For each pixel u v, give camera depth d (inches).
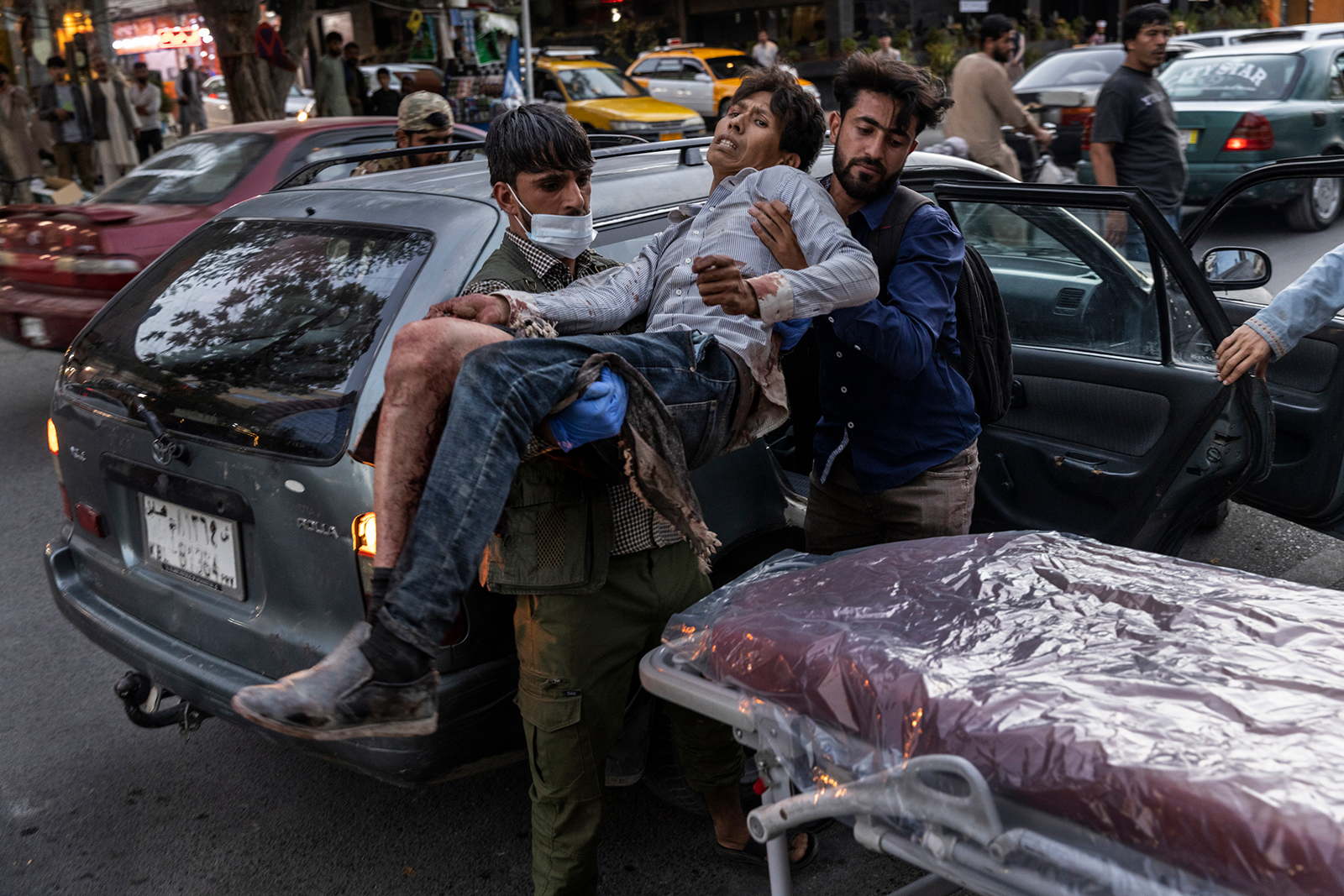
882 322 85.7
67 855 108.3
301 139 252.8
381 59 858.1
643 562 83.6
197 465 97.1
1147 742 47.8
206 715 110.1
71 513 117.1
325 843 110.3
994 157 297.4
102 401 107.9
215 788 120.0
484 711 88.7
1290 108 354.6
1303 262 189.3
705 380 76.2
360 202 110.2
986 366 104.8
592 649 81.5
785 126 91.6
